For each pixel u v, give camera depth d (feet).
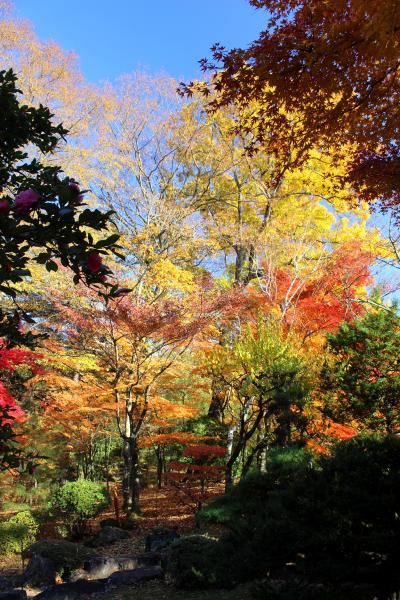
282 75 15.33
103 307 39.40
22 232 6.44
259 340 32.68
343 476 14.16
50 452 40.68
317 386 32.35
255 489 21.70
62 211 6.34
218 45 15.31
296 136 17.90
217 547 19.07
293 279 43.93
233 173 67.87
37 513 40.40
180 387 44.11
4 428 8.52
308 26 14.16
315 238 55.67
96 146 59.00
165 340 37.86
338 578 13.23
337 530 13.47
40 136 8.93
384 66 14.30
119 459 71.51
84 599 21.52
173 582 21.25
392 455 14.65
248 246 55.93
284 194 58.34
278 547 14.24
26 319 8.36
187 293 45.50
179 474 39.50
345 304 41.37
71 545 31.68
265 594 14.85
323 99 16.01
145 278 46.78
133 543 34.81
